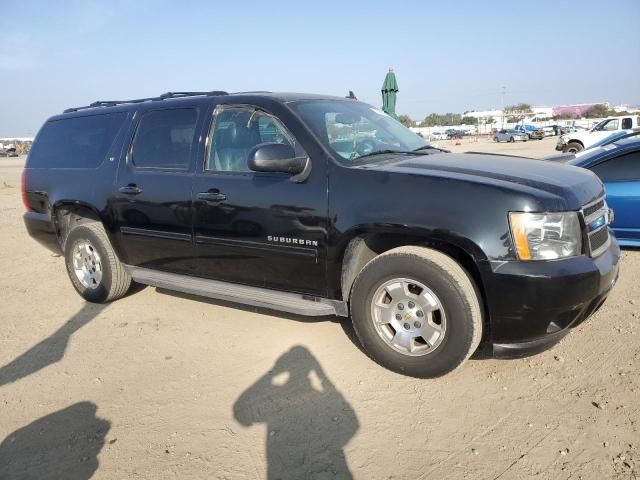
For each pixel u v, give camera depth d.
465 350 2.99
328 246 3.31
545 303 2.79
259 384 3.29
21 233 9.10
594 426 2.67
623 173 5.57
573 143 20.77
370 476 2.42
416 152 3.95
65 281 5.88
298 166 3.39
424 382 3.20
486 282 2.86
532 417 2.78
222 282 4.02
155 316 4.56
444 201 2.95
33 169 5.25
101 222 4.71
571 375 3.17
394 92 11.58
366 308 3.29
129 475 2.53
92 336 4.21
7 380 3.56
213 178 3.81
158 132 4.27
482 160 3.62
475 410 2.88
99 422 2.99
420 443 2.63
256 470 2.51
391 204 3.08
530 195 2.83
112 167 4.48
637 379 3.06
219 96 4.07
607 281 3.03
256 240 3.61
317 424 2.84
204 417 2.97
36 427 2.98
